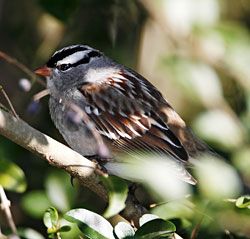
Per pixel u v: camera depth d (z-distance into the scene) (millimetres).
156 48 12914
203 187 8469
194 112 13141
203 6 10922
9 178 8445
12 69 12945
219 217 8703
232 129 11180
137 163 9352
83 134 10547
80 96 10883
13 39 13281
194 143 10633
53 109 11023
